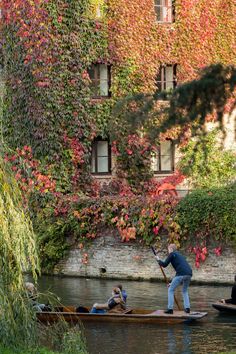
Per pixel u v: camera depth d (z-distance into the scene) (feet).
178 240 125.80
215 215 122.83
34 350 68.69
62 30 141.79
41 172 139.64
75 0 142.92
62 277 133.80
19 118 141.38
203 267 124.57
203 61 153.28
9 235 70.74
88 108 143.84
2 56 144.97
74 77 142.61
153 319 93.09
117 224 129.80
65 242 134.82
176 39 151.94
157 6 151.74
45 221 136.15
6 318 67.92
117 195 140.67
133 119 59.00
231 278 122.72
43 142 140.05
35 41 140.46
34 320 70.28
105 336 86.69
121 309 95.71
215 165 144.46
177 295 113.50
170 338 85.51
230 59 153.89
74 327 74.49
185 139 63.77
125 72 147.64
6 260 70.03
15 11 141.69
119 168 147.43
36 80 140.05
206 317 96.48
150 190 147.95
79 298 111.24
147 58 149.59
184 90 57.67
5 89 142.10
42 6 140.67
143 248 128.57
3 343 67.72
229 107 60.34
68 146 141.90
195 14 152.87
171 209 126.31
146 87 149.48
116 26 146.92
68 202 134.72
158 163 152.15
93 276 132.57
